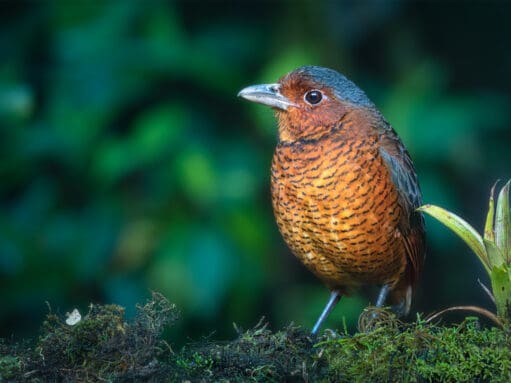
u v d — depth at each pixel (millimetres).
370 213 7785
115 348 5770
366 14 12172
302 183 7844
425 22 13602
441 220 6484
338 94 8047
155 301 6000
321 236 7957
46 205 11266
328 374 5879
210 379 5781
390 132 8273
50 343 5863
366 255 7992
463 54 13945
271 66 11383
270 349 6137
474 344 5910
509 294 6246
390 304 8961
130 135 10852
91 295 11078
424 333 5965
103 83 10906
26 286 10875
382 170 7809
